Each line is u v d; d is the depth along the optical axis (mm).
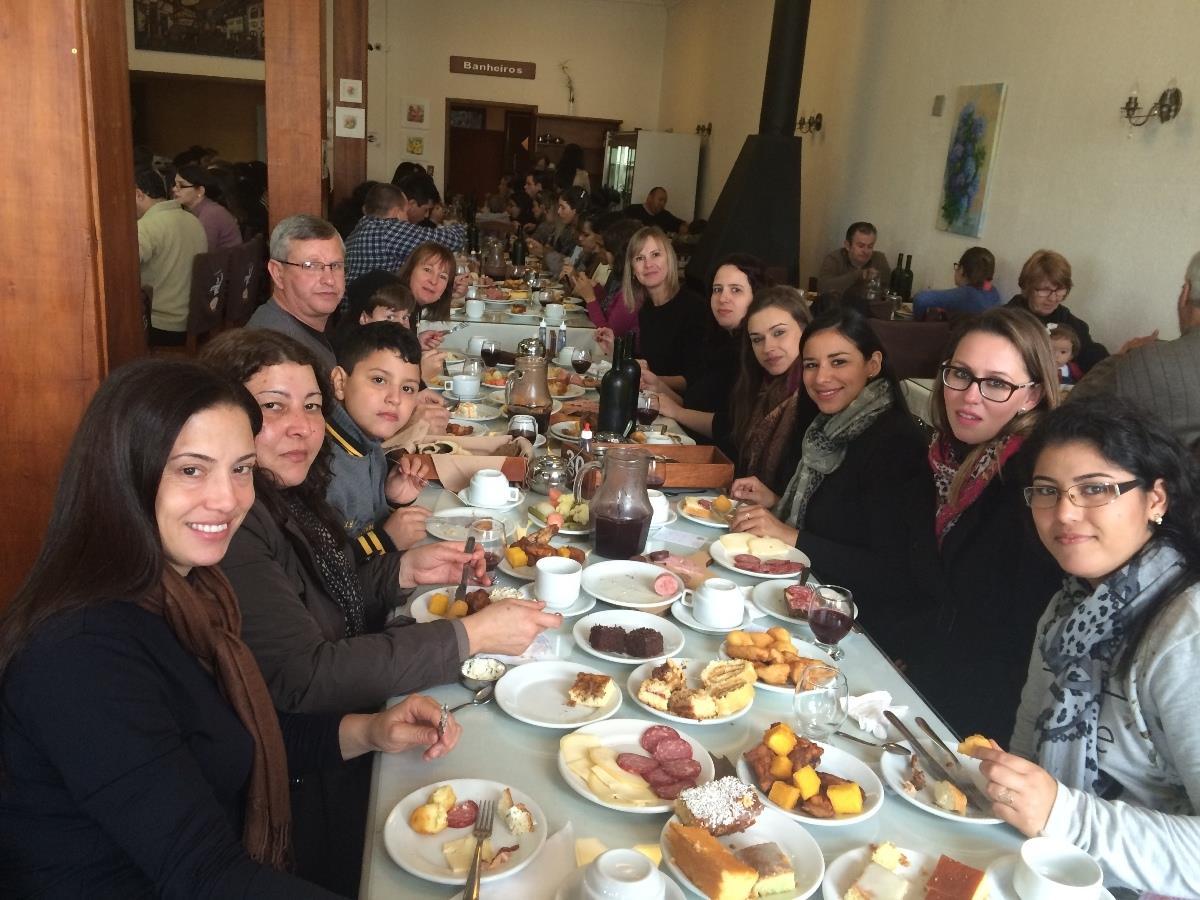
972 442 1934
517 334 4613
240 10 11211
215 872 942
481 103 12695
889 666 1562
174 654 1051
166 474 1012
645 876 914
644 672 1456
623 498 1906
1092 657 1302
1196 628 1183
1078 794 1145
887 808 1190
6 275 1995
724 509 2229
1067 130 5164
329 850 1500
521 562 1818
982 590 1856
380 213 5281
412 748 1245
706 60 11383
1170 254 4402
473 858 1016
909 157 6992
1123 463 1235
